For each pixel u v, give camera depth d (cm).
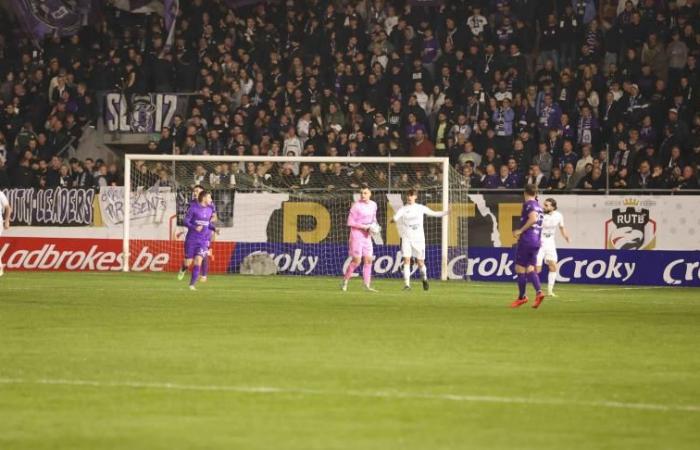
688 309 6481
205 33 11856
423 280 8112
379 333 4894
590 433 2772
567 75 10406
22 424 2836
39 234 10525
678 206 9188
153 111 11575
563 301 7112
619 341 4697
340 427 2817
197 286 8175
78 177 10781
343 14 11575
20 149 11319
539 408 3084
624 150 9681
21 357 4022
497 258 9644
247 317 5619
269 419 2914
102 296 6988
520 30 11025
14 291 7419
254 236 10250
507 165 9925
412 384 3462
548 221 7775
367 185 10225
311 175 10350
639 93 10131
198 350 4244
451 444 2633
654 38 10512
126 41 12319
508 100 10325
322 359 4006
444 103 10544
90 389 3347
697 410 3077
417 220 8156
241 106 11038
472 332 4978
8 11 12675
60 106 11500
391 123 10688
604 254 9375
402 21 11425
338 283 8844
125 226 10175
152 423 2853
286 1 12062
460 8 11281
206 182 10419
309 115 10794
